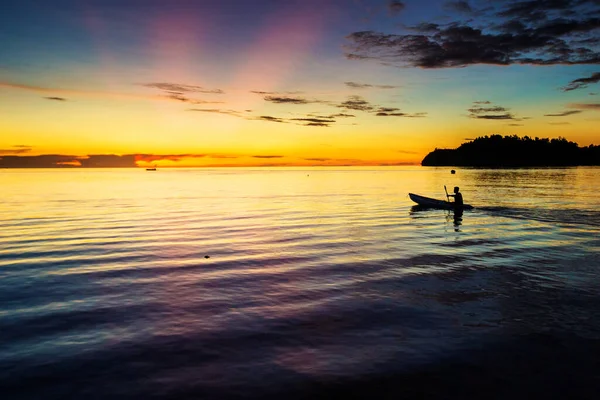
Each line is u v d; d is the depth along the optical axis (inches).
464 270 486.6
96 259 554.3
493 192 1727.4
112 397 226.8
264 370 255.4
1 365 264.5
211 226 850.8
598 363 259.8
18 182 3324.3
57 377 249.0
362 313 352.5
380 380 242.1
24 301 388.8
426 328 318.7
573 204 1198.3
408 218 961.5
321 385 237.0
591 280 439.5
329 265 517.7
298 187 2512.3
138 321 338.6
